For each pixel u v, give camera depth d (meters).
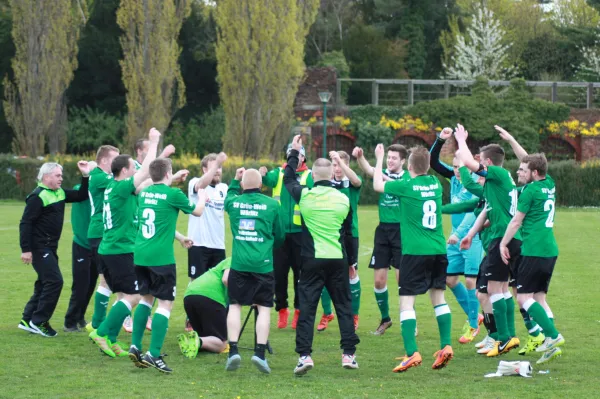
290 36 55.69
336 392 9.46
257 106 56.12
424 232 10.63
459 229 12.85
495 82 61.72
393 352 11.96
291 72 56.09
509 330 11.86
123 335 13.16
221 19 56.22
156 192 10.73
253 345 12.52
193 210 10.90
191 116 71.31
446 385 9.85
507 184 11.38
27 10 56.41
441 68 81.88
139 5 55.28
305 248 10.66
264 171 13.45
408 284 10.63
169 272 10.64
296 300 13.93
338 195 10.81
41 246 12.73
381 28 79.62
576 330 13.39
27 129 57.38
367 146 58.97
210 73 70.81
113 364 10.95
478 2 85.75
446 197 47.25
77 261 13.09
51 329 12.84
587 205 49.28
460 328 13.93
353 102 73.81
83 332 13.16
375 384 9.91
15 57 62.69
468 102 59.69
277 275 13.82
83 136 64.44
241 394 9.35
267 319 10.52
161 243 10.65
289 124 57.25
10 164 50.62
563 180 49.19
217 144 65.44
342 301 10.74
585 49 76.56
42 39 56.72
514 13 84.38
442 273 10.73
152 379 10.12
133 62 56.09
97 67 66.81
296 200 10.94
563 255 24.39
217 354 11.79
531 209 11.09
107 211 11.51
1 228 31.53
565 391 9.46
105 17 66.69
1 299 16.19
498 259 11.36
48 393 9.36
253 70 55.81
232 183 11.51
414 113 59.72
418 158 10.72
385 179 13.31
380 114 59.81
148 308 10.70
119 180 11.61
